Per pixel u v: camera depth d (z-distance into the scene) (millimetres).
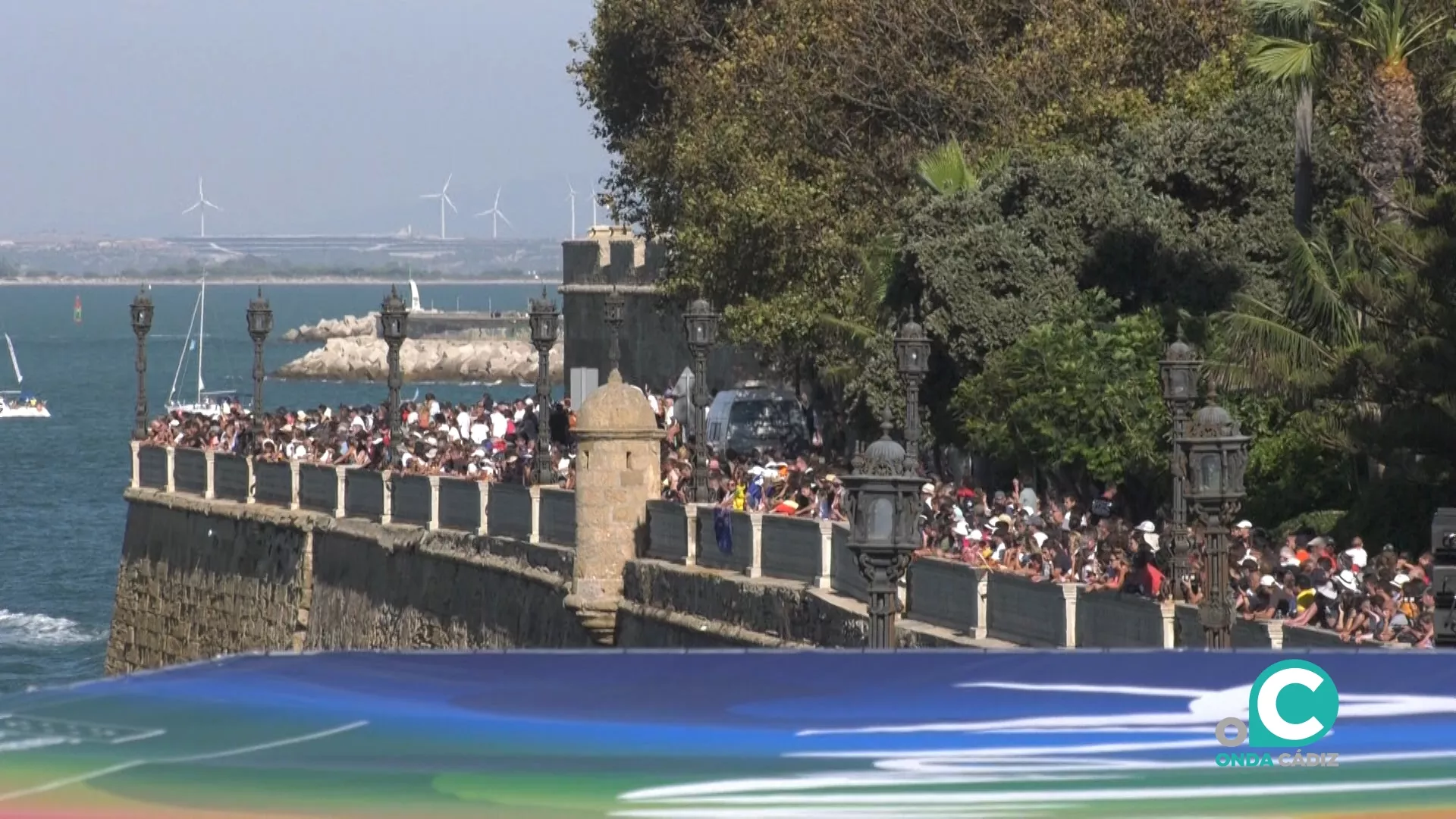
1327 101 144875
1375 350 108688
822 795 37656
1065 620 85688
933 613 96062
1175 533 85625
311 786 35781
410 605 147500
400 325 155500
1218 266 139125
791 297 168125
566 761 37250
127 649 187750
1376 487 111562
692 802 36500
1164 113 151000
